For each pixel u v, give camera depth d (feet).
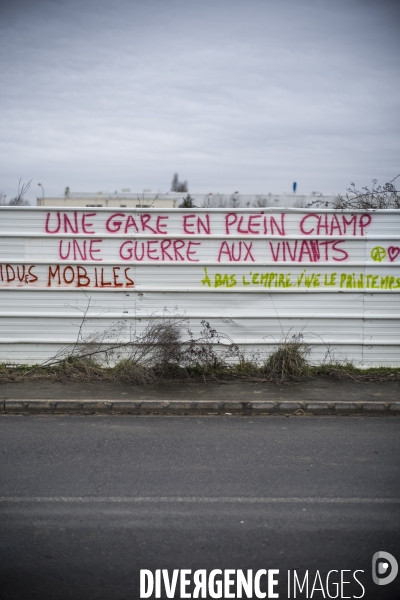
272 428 26.02
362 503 18.04
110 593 13.39
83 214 34.96
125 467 20.88
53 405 28.66
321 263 35.45
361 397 30.07
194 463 21.33
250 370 34.83
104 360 34.94
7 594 13.29
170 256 35.19
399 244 35.68
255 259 35.35
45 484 19.29
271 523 16.65
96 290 35.09
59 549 15.19
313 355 35.65
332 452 22.71
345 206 37.14
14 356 35.29
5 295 35.17
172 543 15.49
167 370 34.09
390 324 35.86
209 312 35.45
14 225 34.91
